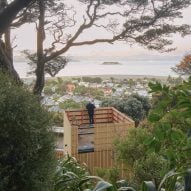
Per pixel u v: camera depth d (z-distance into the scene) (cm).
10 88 191
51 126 197
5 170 177
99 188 208
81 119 1166
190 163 192
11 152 180
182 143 187
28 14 714
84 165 422
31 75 713
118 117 1139
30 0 548
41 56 736
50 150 194
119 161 378
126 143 368
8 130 180
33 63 741
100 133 847
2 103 181
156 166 314
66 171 296
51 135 196
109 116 1204
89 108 1159
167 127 187
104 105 1252
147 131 366
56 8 746
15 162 181
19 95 189
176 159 194
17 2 536
